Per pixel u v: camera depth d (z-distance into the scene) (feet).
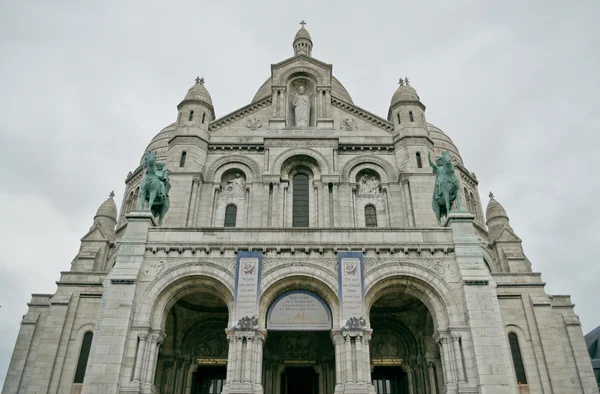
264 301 85.46
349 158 127.85
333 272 87.04
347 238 90.38
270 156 125.49
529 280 115.65
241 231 91.04
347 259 87.40
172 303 87.97
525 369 106.93
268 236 90.43
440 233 91.40
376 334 103.45
